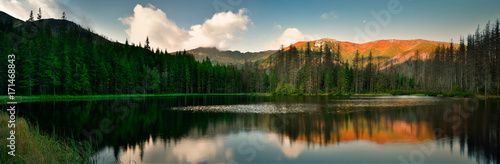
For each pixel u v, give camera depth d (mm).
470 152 10734
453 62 83875
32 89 54156
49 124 18578
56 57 57938
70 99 52281
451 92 65500
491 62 63469
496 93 56031
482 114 23906
